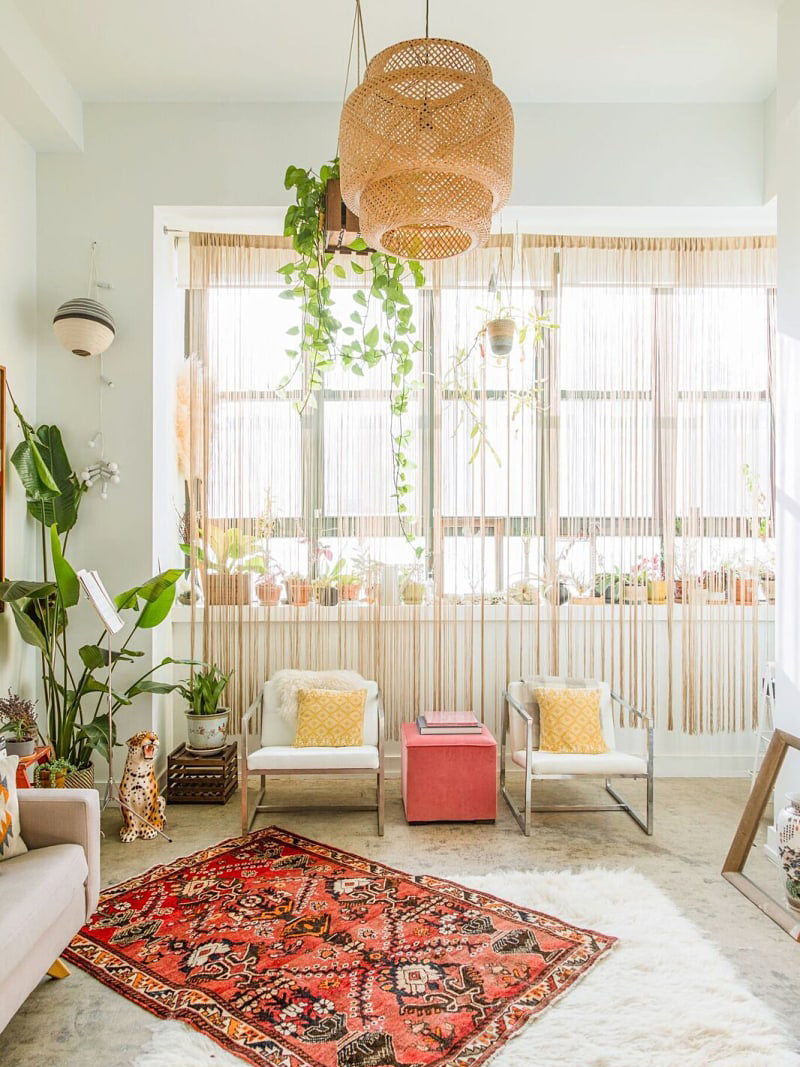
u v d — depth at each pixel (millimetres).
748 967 2404
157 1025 2135
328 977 2354
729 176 4035
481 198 2188
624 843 3453
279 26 3387
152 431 4012
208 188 4000
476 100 2008
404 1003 2217
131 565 3996
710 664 4535
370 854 3311
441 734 3768
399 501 4434
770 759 3143
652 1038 2051
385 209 2150
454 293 4496
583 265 4531
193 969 2408
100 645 3977
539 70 3738
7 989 1896
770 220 4262
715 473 4555
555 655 4508
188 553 4535
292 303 4496
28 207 3898
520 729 3961
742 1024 2107
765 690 4273
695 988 2281
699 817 3805
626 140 4031
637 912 2756
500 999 2229
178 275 4508
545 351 4527
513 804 3920
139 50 3553
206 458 4457
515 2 3234
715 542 4551
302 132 4008
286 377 4453
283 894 2916
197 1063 1971
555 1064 1954
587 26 3400
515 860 3248
